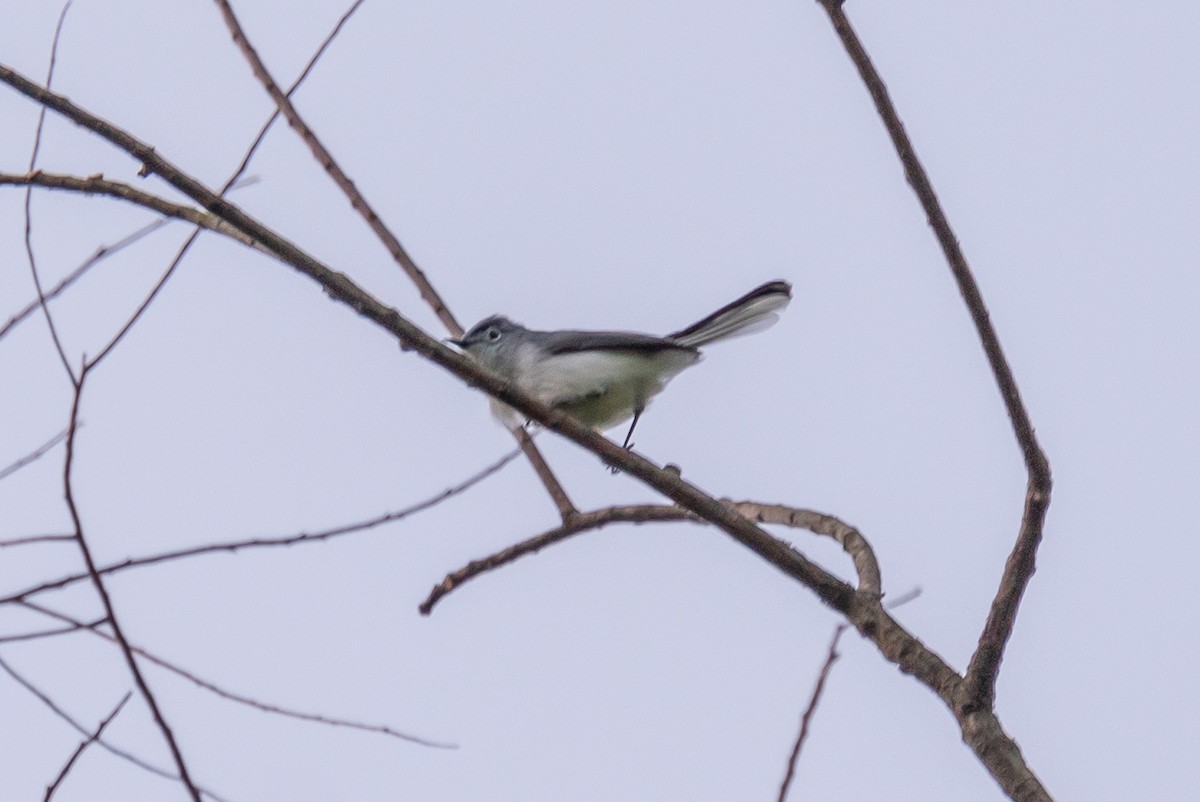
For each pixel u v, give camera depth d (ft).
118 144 24.14
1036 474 21.53
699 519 29.76
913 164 21.63
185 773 20.07
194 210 26.18
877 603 23.35
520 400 25.89
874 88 21.53
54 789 22.50
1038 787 20.17
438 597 31.91
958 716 21.33
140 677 20.27
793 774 20.88
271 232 24.99
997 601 21.39
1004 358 21.68
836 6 21.49
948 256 21.63
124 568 25.39
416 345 26.00
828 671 21.43
